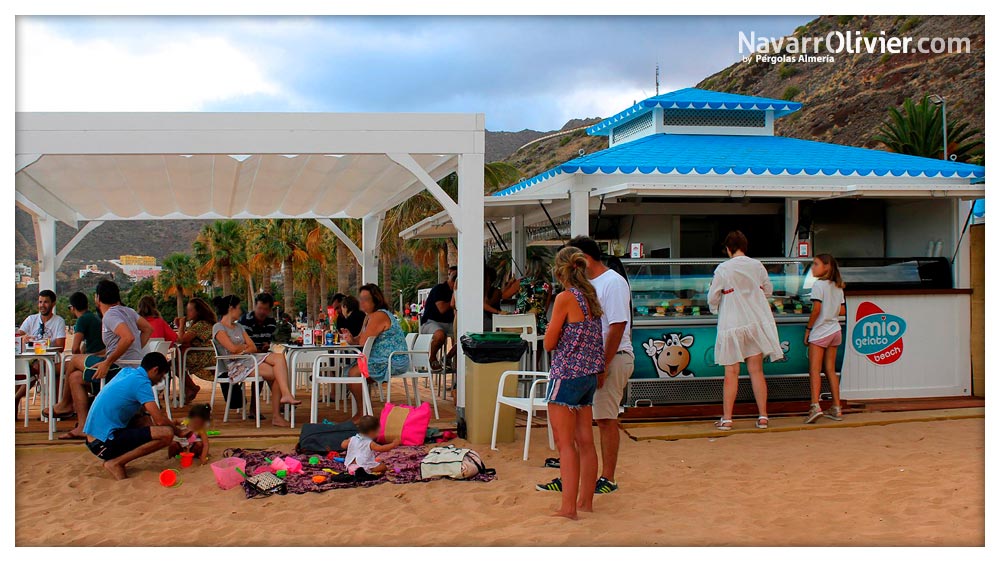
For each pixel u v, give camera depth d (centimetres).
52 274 1202
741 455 692
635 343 824
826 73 5431
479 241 790
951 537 462
